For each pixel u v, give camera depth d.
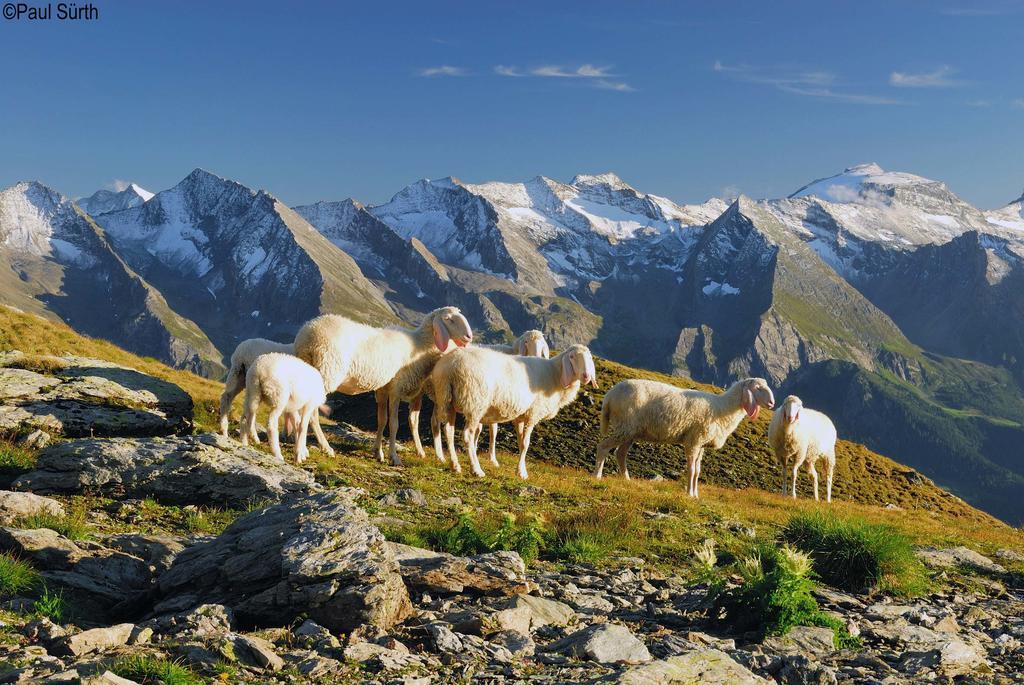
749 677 8.23
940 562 18.67
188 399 23.20
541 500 19.86
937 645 11.02
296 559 9.32
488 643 8.93
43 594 9.44
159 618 9.01
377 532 10.00
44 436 18.06
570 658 8.84
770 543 16.17
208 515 14.87
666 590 13.20
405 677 7.63
